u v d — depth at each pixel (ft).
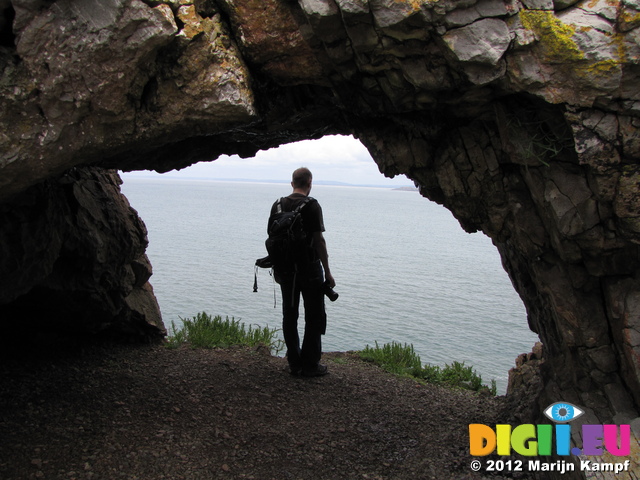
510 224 12.93
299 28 10.85
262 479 12.41
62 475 11.70
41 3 9.50
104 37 9.67
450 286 112.57
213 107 11.00
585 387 12.40
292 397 17.31
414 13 9.48
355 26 10.09
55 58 9.78
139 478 11.92
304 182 17.84
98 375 17.85
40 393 15.75
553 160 11.31
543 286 12.77
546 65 9.95
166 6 9.82
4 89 9.85
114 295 20.13
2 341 18.66
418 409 17.20
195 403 16.15
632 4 9.29
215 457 13.14
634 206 10.42
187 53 10.54
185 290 81.92
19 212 14.23
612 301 11.63
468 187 12.97
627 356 11.38
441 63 10.39
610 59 9.53
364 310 75.41
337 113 15.06
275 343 25.48
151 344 21.98
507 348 55.57
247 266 125.29
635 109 9.80
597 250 11.39
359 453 13.94
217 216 402.31
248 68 11.64
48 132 10.30
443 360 48.85
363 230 357.00
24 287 15.17
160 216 350.43
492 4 9.68
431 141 12.96
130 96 10.62
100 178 19.84
